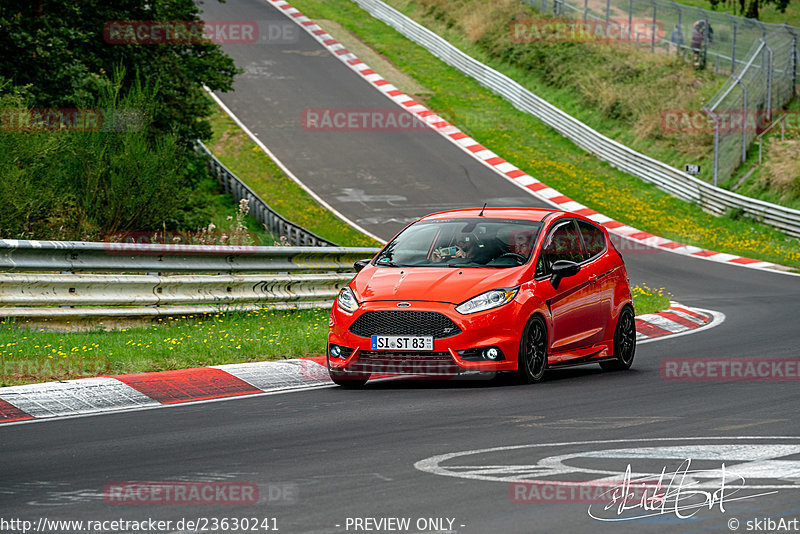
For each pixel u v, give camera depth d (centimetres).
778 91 15388
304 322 5091
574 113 16838
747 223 12712
